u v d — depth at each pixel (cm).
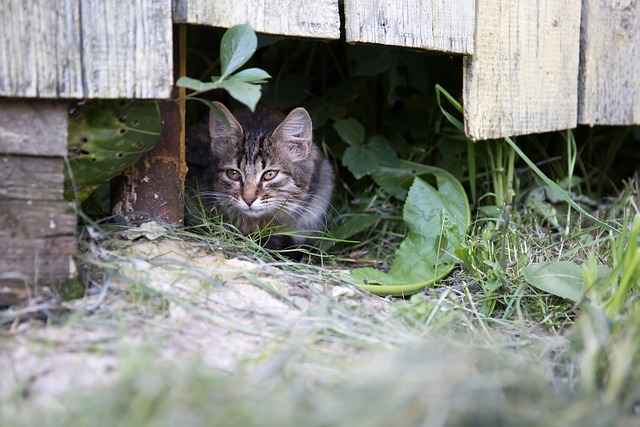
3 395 203
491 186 435
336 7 309
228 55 271
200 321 250
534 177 440
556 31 380
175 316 250
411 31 329
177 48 309
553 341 261
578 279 304
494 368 220
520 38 366
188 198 347
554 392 215
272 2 293
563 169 464
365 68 427
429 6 331
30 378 210
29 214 253
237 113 430
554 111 388
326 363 228
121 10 256
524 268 315
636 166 502
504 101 366
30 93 247
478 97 355
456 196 383
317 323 259
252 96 254
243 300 270
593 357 221
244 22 288
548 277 308
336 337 249
